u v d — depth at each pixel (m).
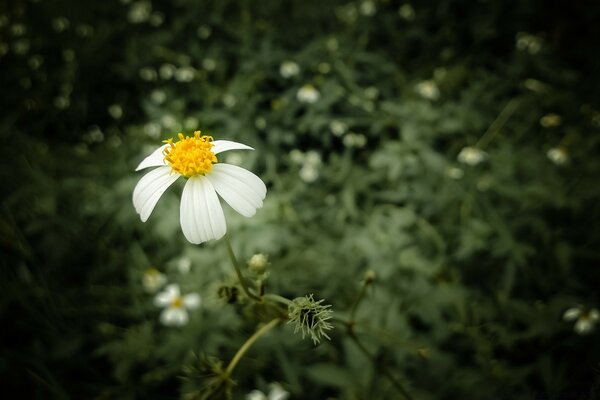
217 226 0.11
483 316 0.23
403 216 0.25
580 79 0.38
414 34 0.39
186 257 0.24
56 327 0.24
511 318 0.23
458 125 0.30
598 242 0.26
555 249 0.25
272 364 0.22
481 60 0.39
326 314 0.11
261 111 0.33
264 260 0.12
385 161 0.27
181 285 0.23
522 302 0.23
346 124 0.33
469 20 0.41
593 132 0.31
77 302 0.25
